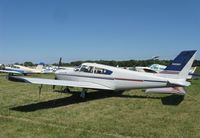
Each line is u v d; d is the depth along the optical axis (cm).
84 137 684
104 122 852
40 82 1173
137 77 1306
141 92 1552
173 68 1291
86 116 934
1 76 2847
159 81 1260
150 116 946
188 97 1392
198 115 966
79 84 1309
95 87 1331
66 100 1259
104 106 1120
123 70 1348
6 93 1444
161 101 1252
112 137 693
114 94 1462
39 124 800
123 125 817
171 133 739
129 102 1220
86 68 1426
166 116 948
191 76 2536
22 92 1490
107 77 1366
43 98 1299
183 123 851
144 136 711
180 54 1293
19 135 693
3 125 782
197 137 708
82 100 1266
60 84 1230
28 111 985
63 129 753
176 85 1232
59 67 2114
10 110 992
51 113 965
